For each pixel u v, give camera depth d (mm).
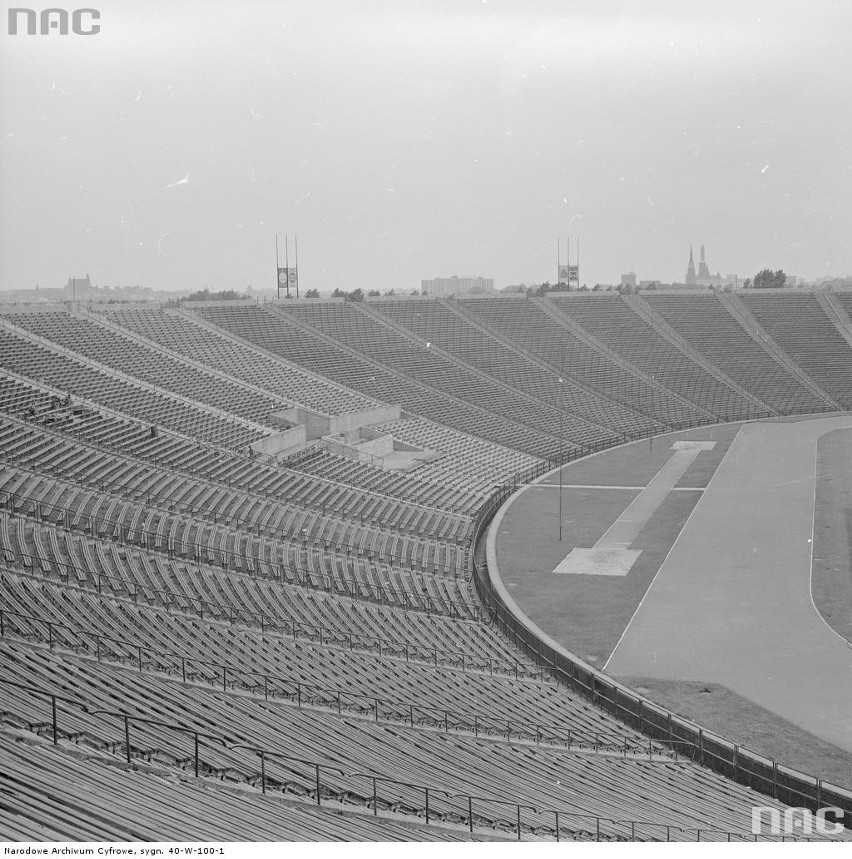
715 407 99750
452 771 24656
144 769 18547
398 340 100875
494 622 42094
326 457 65625
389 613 40688
